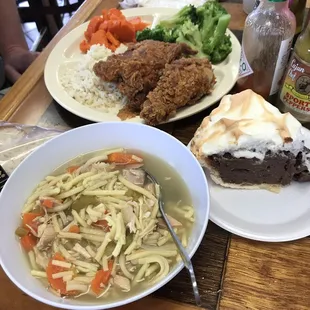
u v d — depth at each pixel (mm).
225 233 292
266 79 377
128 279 252
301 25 413
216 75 430
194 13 480
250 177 319
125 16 533
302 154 303
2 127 363
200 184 281
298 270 269
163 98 366
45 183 306
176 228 276
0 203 273
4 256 248
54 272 253
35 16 803
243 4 520
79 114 384
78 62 468
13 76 681
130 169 317
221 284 264
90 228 281
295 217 296
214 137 308
